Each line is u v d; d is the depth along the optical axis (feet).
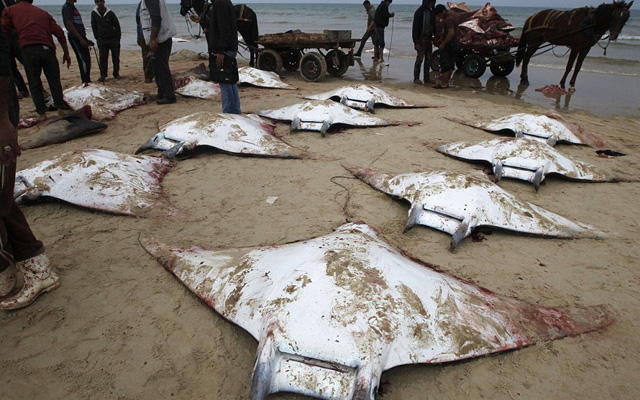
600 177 16.47
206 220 12.92
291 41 35.58
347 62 38.34
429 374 7.67
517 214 12.41
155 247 10.97
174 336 8.47
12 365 7.74
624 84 35.73
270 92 31.22
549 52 58.29
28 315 8.96
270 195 14.69
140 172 14.85
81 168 13.41
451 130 22.56
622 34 93.61
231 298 8.10
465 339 7.32
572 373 7.75
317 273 7.48
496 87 34.99
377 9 44.75
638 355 8.17
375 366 6.38
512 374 7.71
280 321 6.89
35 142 19.17
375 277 7.47
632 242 12.26
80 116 21.02
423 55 35.47
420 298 7.48
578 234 12.42
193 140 17.57
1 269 8.88
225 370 7.73
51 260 10.75
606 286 10.29
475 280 10.38
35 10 22.15
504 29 36.86
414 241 12.14
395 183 14.58
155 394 7.23
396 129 22.66
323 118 21.56
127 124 22.68
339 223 12.85
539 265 11.11
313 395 6.40
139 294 9.61
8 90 7.76
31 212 13.12
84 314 9.01
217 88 29.50
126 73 38.24
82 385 7.37
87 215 13.00
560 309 9.33
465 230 11.65
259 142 18.37
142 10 24.85
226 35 20.25
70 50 60.03
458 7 45.11
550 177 16.90
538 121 20.88
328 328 6.71
